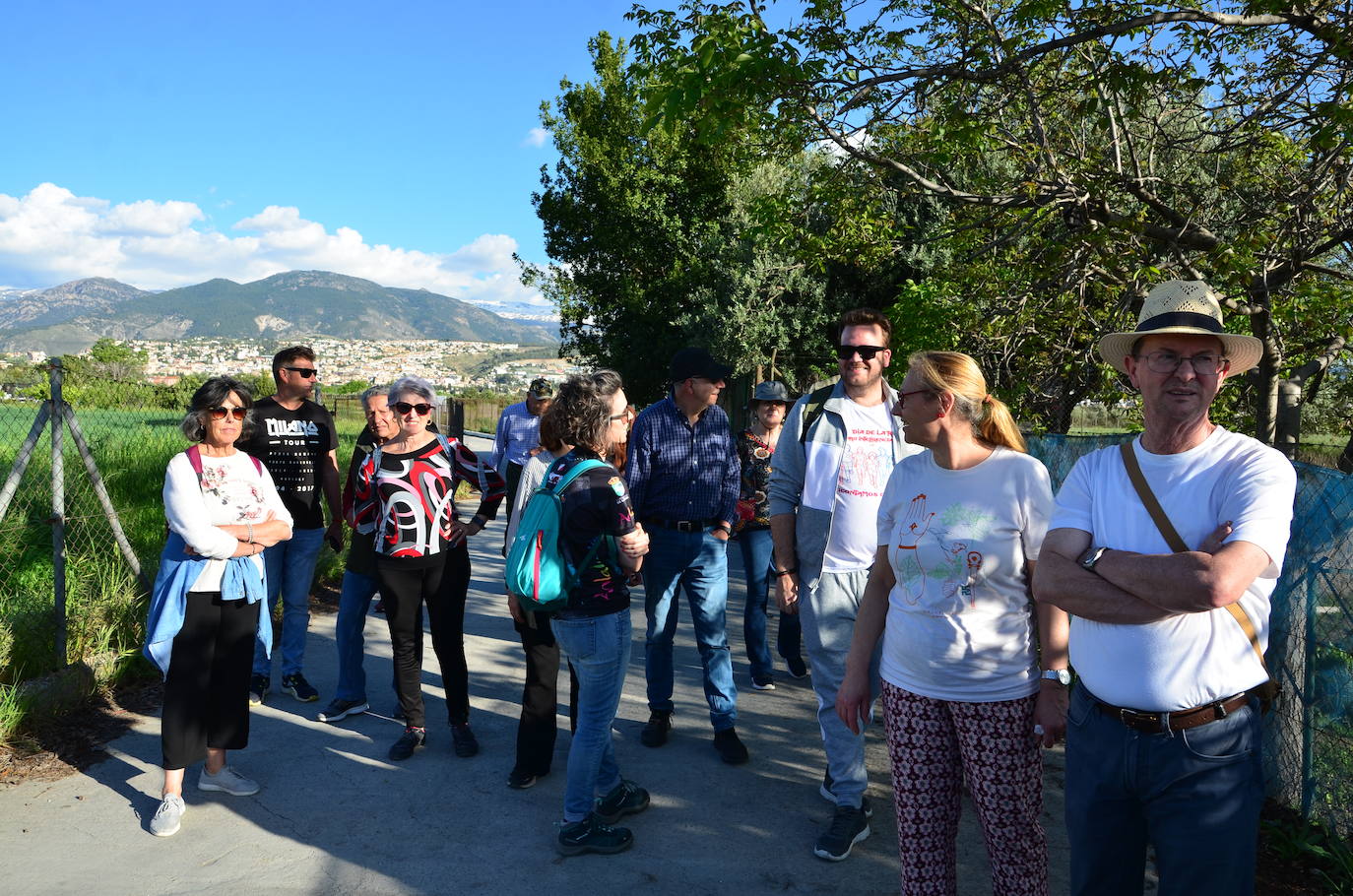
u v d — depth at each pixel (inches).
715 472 172.6
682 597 310.0
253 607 151.9
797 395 627.8
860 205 343.6
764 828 142.3
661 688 176.4
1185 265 270.4
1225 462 79.5
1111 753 80.5
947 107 292.2
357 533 187.0
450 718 173.3
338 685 200.5
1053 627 96.1
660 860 132.3
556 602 129.9
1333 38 235.8
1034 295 303.7
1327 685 131.4
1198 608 73.9
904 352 296.8
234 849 134.3
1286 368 274.7
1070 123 320.2
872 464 142.9
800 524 145.3
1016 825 97.7
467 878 126.8
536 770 156.9
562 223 1056.2
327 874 127.3
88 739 174.1
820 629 140.1
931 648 98.2
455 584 171.8
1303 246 273.7
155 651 141.1
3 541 256.4
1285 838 131.8
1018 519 97.4
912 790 100.7
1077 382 333.1
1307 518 135.6
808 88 264.5
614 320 1055.6
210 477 148.3
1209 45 269.0
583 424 133.8
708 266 879.1
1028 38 276.2
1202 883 76.7
